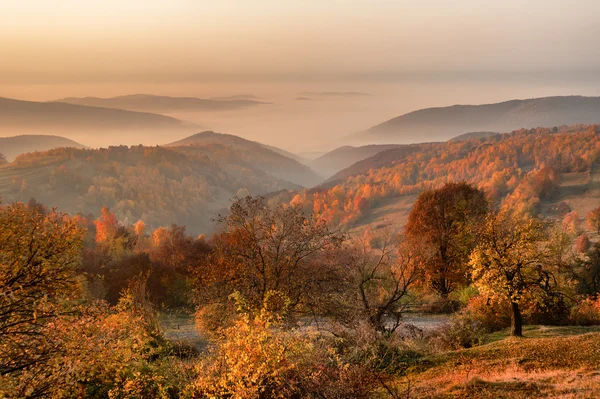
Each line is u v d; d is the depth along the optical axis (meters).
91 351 15.47
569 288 38.72
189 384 17.86
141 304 27.08
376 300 35.03
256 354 16.16
